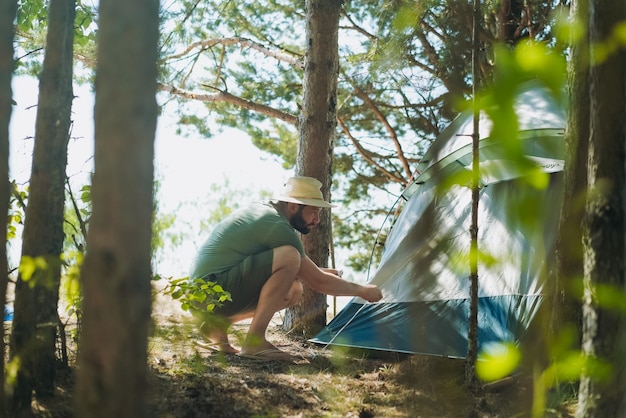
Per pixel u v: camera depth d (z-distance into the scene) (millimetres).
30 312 3225
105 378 1848
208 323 3855
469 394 3551
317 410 3473
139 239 1861
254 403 3498
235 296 4723
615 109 2059
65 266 3012
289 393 3736
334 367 4441
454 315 4625
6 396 2840
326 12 6691
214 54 11500
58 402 3275
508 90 909
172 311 4883
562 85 927
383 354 4883
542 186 1041
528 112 3744
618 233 2102
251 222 4859
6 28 2570
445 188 1181
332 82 6711
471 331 3662
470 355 3637
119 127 1843
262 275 4691
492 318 4465
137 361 1875
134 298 1860
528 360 3193
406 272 5176
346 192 13781
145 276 1884
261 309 4652
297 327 6277
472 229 3443
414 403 3545
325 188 6652
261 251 4789
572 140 3033
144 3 1873
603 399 2123
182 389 3615
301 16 11672
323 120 6660
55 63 3283
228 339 5203
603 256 2107
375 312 5145
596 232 2115
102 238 1851
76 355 3844
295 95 12188
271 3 11539
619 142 2082
